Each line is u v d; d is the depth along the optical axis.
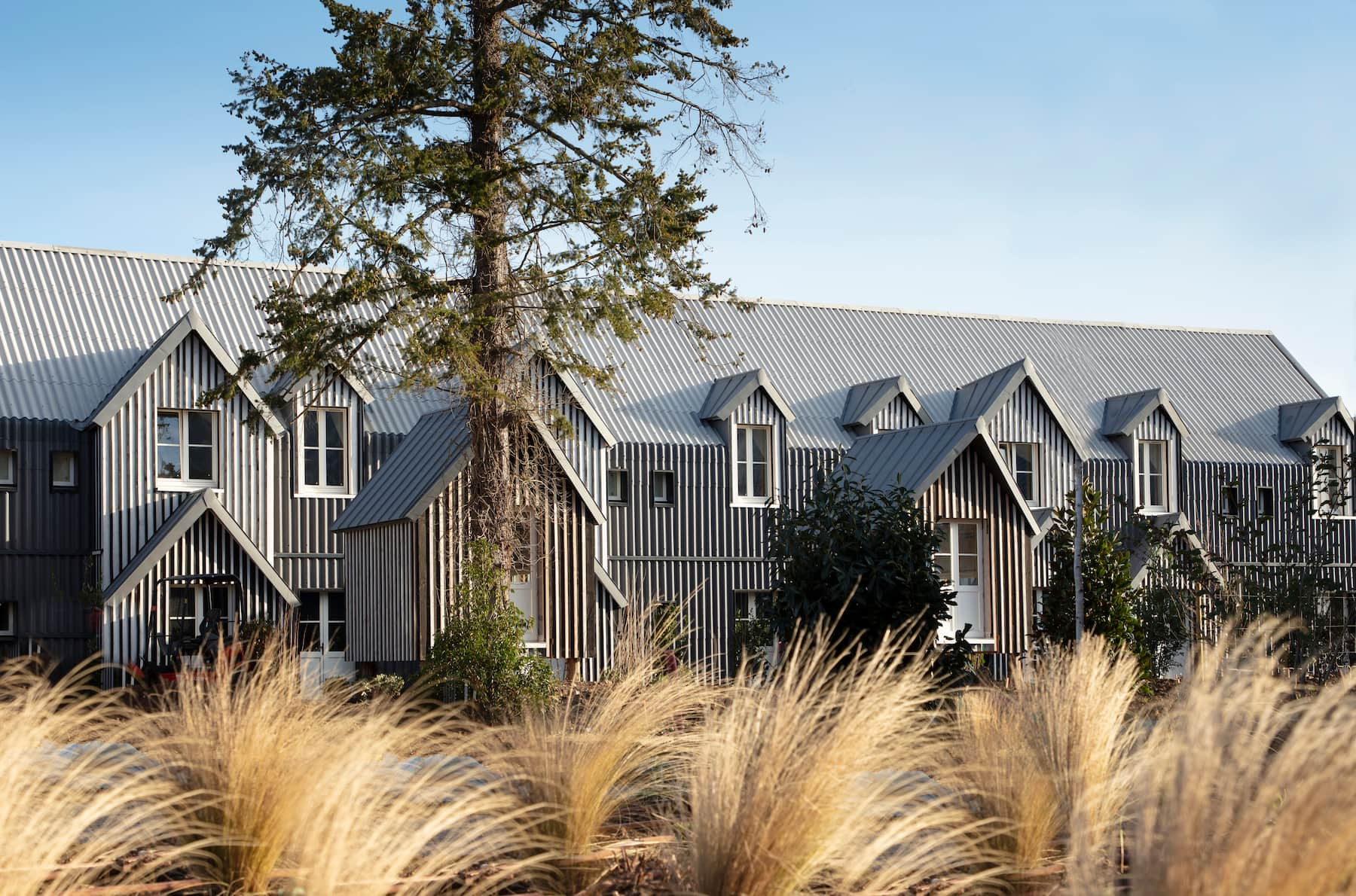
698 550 31.62
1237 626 17.39
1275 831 4.56
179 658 19.28
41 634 25.88
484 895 6.74
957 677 15.08
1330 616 18.25
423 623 20.67
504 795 7.30
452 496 21.09
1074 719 7.74
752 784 6.26
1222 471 37.75
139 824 6.97
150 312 30.28
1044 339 41.00
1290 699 10.56
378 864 5.81
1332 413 39.72
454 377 21.67
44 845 6.04
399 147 19.36
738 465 32.94
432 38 19.69
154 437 26.62
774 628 15.69
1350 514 38.75
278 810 6.66
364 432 28.78
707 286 20.78
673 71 20.67
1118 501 20.09
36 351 28.20
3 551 25.80
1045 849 7.55
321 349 19.52
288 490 27.95
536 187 20.11
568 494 21.69
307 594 28.09
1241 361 43.22
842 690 7.68
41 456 26.44
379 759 7.07
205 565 25.81
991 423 34.38
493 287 20.25
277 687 7.84
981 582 22.05
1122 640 18.27
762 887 6.03
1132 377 40.50
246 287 31.80
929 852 6.93
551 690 16.38
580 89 20.05
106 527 26.00
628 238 19.84
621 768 7.86
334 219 19.08
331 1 19.31
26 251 30.42
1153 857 4.71
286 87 19.50
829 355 37.09
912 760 7.44
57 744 7.80
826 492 15.72
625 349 34.19
